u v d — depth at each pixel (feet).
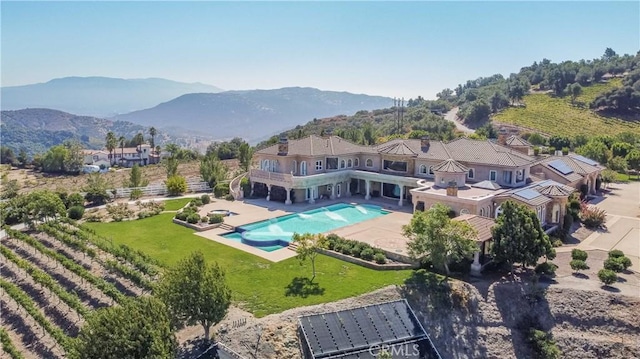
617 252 123.65
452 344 100.17
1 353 92.27
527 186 174.60
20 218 173.99
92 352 68.54
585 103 504.84
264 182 209.46
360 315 99.86
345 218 178.40
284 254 134.21
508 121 482.28
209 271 90.58
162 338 74.28
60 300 110.22
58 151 369.09
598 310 103.86
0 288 119.14
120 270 116.16
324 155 210.59
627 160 260.42
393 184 208.33
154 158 511.81
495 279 114.11
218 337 91.50
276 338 91.66
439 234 109.81
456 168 177.78
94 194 206.08
